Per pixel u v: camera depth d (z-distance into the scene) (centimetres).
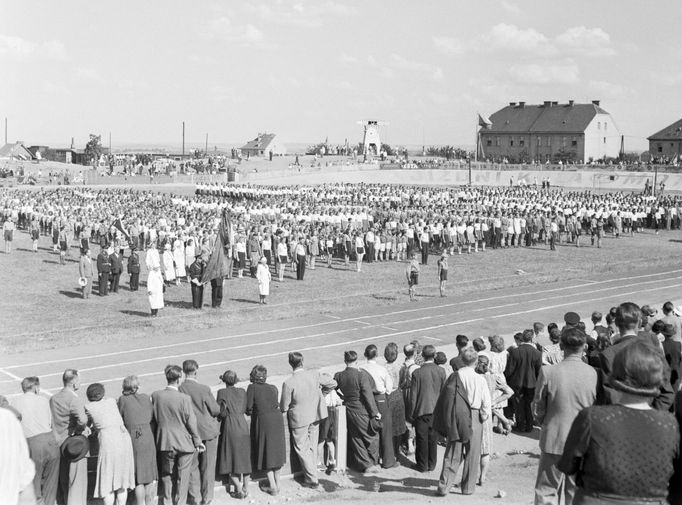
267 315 3553
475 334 3169
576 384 975
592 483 556
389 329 3291
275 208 7056
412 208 7588
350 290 4275
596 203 7612
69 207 6700
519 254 5866
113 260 4000
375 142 17988
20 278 4434
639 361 562
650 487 541
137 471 1234
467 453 1316
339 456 1515
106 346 2933
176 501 1298
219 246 3694
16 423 554
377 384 1511
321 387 1486
